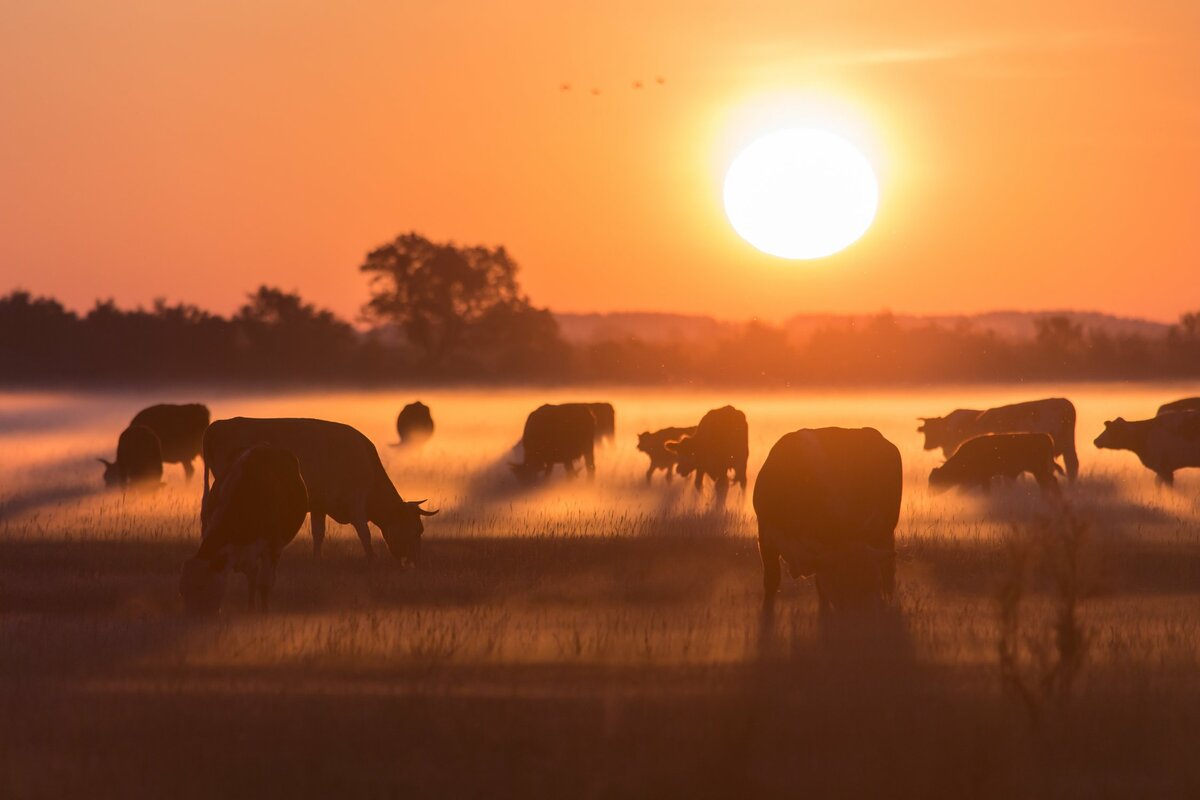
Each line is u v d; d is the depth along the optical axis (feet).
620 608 174.60
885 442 175.22
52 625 159.84
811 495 164.35
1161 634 151.23
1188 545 225.76
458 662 141.08
